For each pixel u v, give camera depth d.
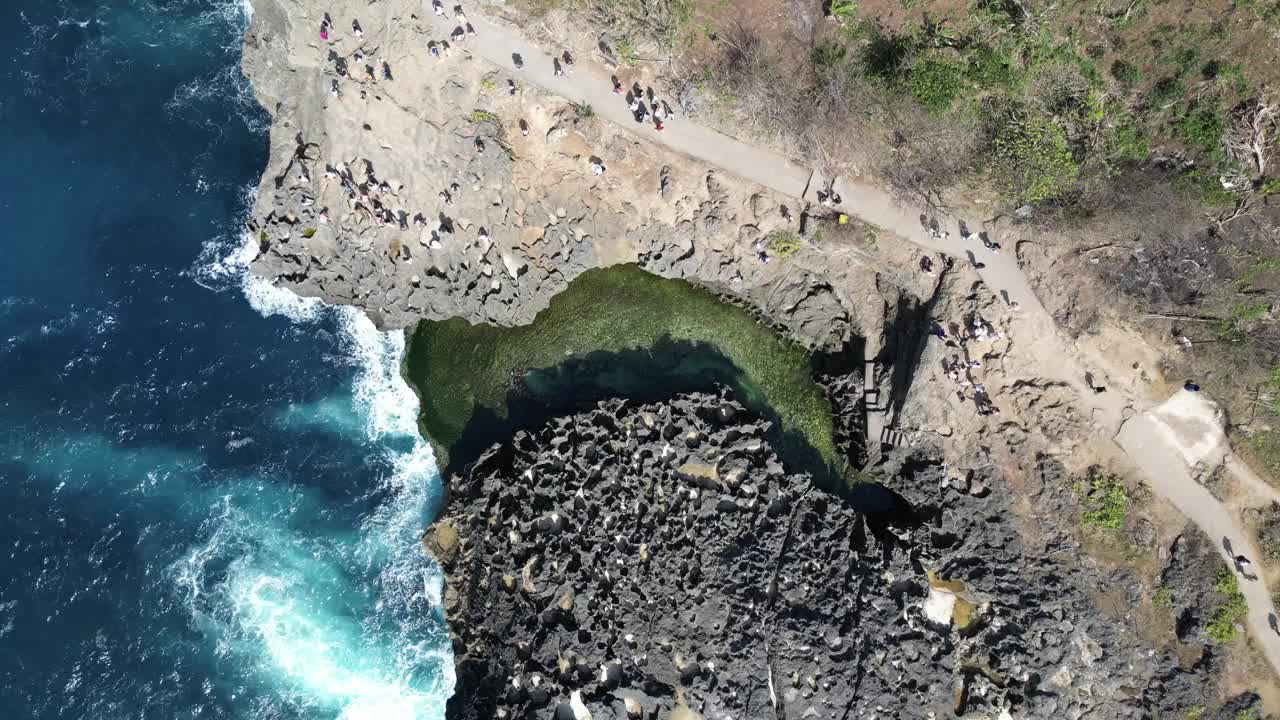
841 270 45.34
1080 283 42.12
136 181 46.56
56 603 42.28
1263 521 41.66
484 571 43.06
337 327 46.50
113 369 44.84
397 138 44.09
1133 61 40.50
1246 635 41.72
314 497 45.12
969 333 43.09
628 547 42.66
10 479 43.50
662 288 46.56
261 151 46.75
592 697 41.09
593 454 43.69
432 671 44.47
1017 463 44.22
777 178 43.69
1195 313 41.31
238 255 46.16
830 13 41.81
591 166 44.28
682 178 44.28
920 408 44.12
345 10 43.25
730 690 41.72
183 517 43.94
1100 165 41.09
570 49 43.09
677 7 42.38
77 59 47.50
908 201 42.84
